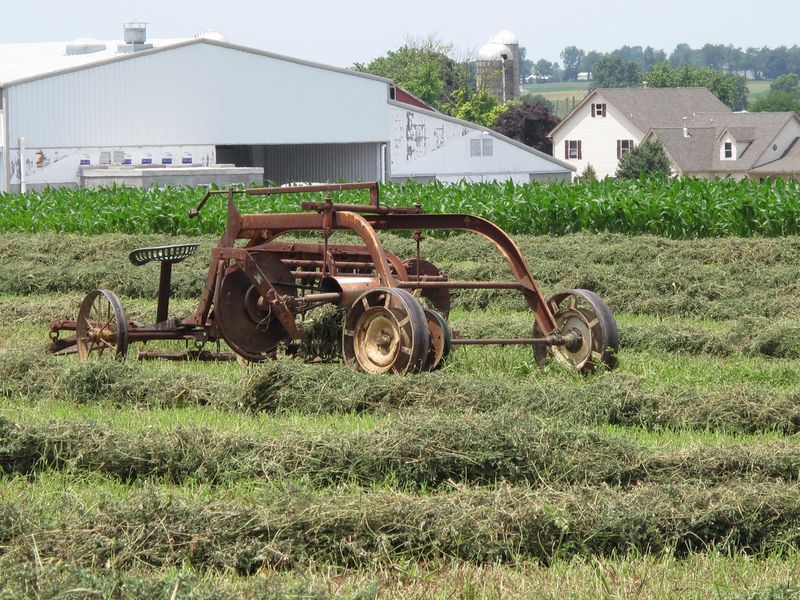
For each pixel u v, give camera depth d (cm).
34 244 4191
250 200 5541
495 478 1395
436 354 1927
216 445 1466
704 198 4766
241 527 1172
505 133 15612
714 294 3150
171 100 8800
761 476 1388
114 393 1881
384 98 9606
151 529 1162
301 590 1009
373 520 1189
